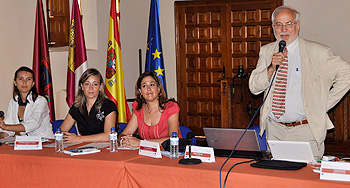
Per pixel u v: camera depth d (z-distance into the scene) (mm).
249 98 5355
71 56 4477
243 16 6723
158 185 2184
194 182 2084
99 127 3275
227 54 6848
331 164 1843
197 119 7082
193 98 7090
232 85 5398
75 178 2418
